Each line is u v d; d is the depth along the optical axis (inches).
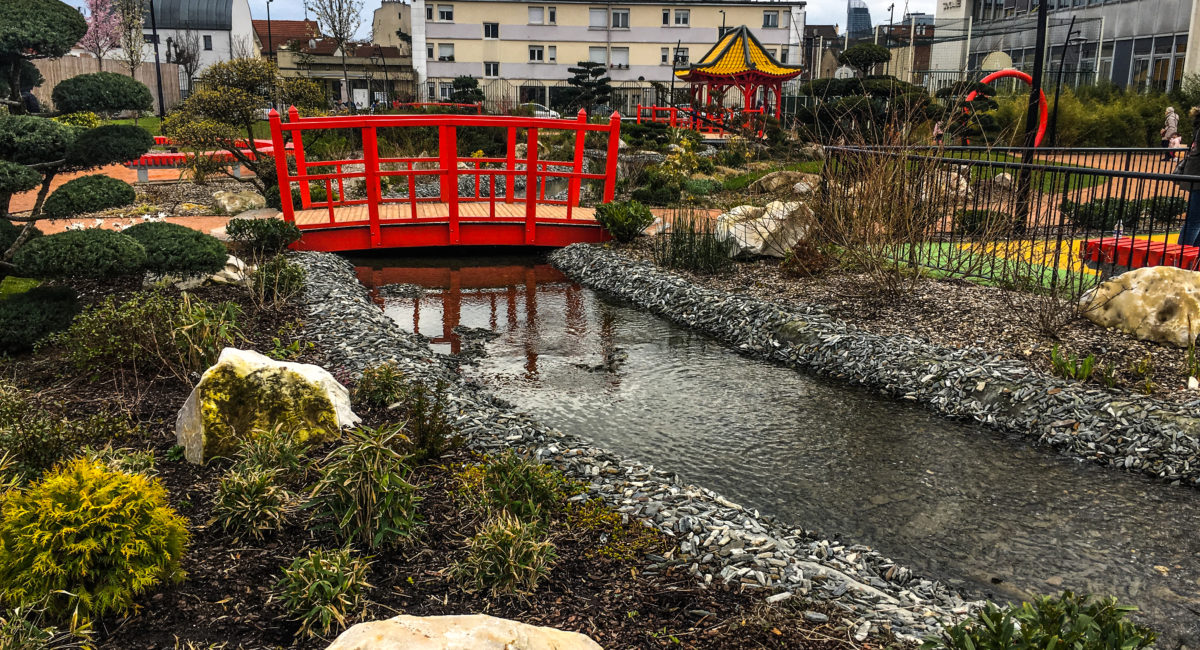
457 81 1609.3
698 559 158.1
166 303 263.0
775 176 696.4
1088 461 223.6
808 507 200.7
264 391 193.5
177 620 130.7
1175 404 230.7
